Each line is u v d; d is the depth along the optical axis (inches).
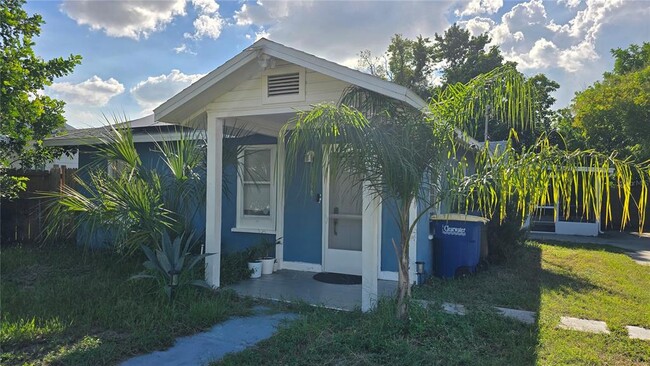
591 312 227.3
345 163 164.2
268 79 237.6
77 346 166.7
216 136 255.6
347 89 205.5
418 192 172.9
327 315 205.0
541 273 333.4
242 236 341.7
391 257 293.7
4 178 358.0
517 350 166.6
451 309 220.1
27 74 318.7
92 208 238.5
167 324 192.9
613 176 160.4
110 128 283.1
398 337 172.9
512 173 158.1
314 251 319.6
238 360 157.9
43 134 350.3
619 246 528.4
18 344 169.3
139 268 299.9
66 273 295.6
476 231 311.1
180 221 257.0
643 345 180.5
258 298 242.7
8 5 311.4
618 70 1004.6
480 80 173.0
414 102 197.5
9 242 410.0
